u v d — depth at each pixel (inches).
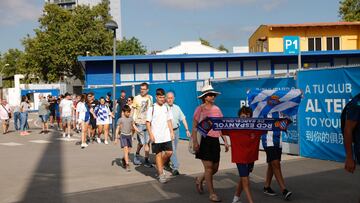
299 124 436.1
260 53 1122.0
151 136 331.9
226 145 292.2
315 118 418.6
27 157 498.0
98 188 322.7
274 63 1162.0
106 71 1122.7
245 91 510.3
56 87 2180.1
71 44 1978.3
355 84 376.5
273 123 251.4
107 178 359.9
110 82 1123.9
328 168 368.8
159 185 326.0
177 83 659.4
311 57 1161.4
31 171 401.1
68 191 315.0
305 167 375.9
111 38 2071.9
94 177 365.7
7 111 867.4
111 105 768.3
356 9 1988.2
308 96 424.5
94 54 2000.5
